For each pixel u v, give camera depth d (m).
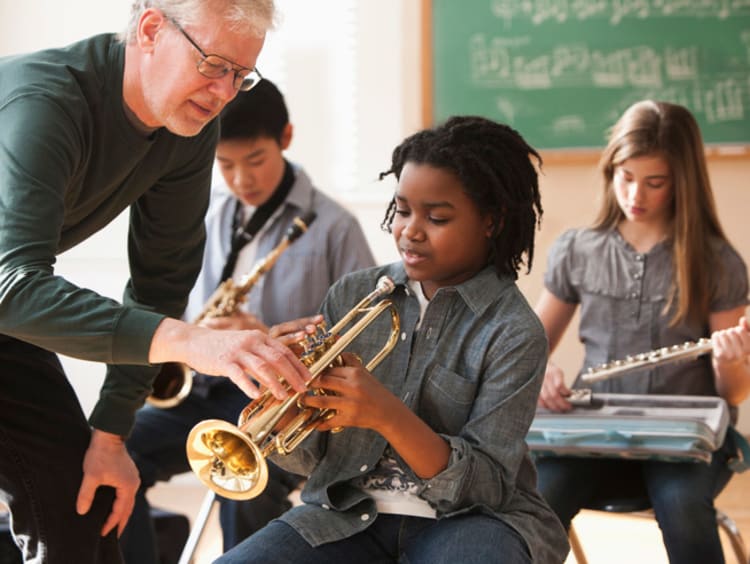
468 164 1.72
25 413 1.79
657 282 2.48
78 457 1.83
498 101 4.12
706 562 2.14
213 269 2.90
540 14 4.08
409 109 4.14
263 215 2.83
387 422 1.57
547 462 2.39
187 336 1.47
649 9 4.04
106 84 1.66
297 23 4.15
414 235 1.73
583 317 2.57
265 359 1.44
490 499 1.67
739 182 4.06
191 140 1.84
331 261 2.80
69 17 4.12
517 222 1.79
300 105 4.18
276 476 2.47
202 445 1.52
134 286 2.01
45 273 1.49
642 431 2.19
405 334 1.78
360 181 4.17
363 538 1.72
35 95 1.57
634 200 2.45
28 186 1.52
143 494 2.61
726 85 4.02
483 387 1.72
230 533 2.48
